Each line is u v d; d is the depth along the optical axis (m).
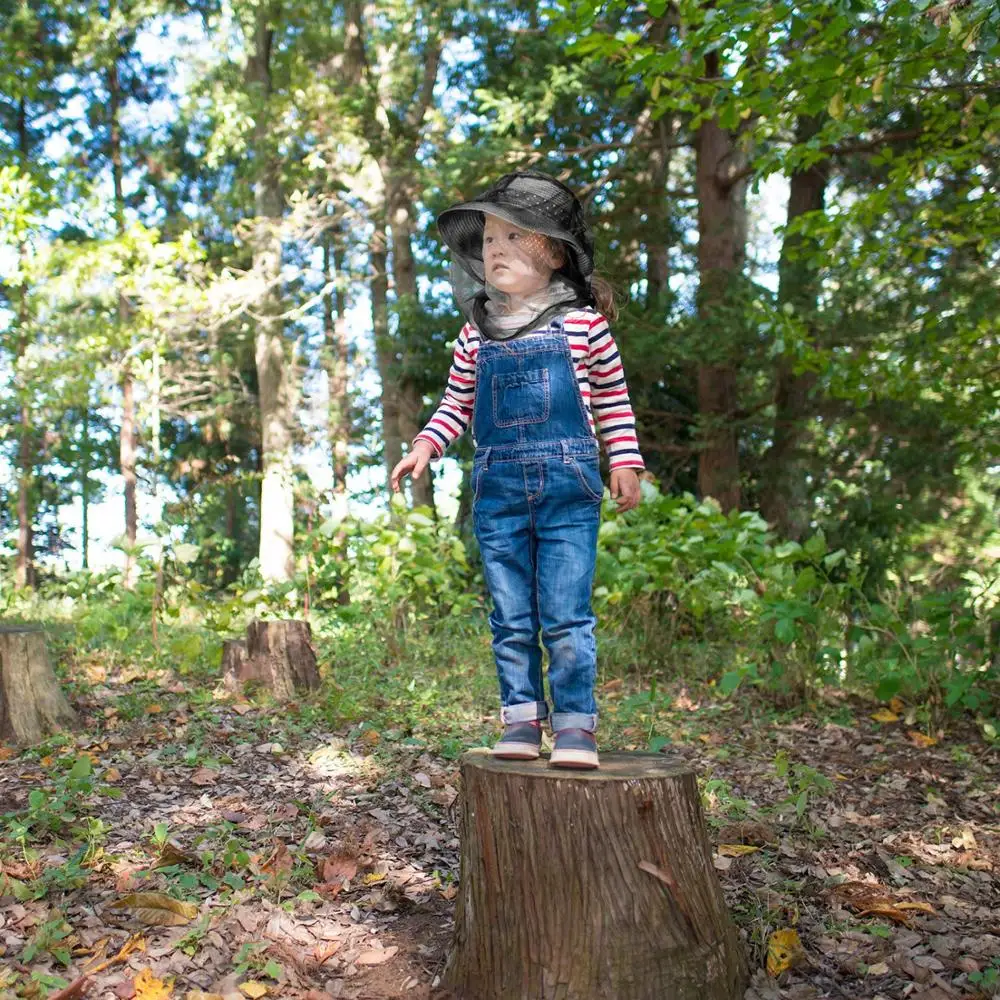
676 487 17.08
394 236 19.33
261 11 19.25
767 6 5.47
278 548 20.62
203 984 3.13
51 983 2.99
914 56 5.47
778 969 3.24
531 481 3.13
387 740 5.81
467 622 8.88
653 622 7.79
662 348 14.04
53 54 24.28
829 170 15.50
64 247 15.59
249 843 4.17
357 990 3.15
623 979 2.91
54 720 5.82
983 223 7.84
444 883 3.92
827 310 13.59
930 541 17.22
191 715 6.32
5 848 3.88
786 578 7.04
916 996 3.10
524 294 3.22
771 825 4.51
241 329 22.22
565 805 2.96
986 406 9.08
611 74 13.98
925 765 5.59
